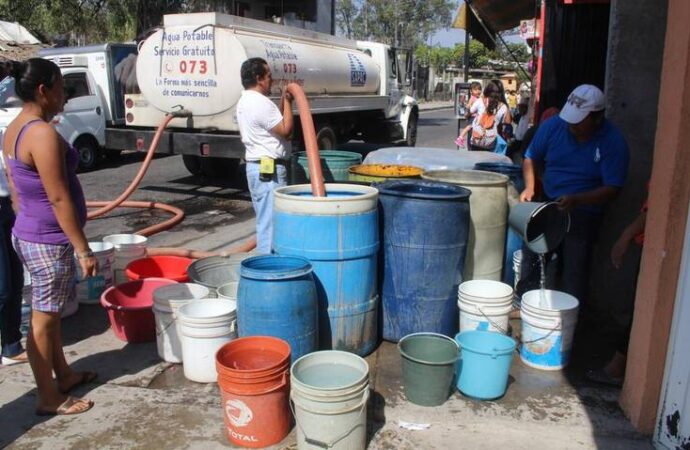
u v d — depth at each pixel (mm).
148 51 8664
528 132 7305
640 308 3168
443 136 19188
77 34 20219
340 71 10578
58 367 3449
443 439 3074
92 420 3229
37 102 3041
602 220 4383
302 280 3357
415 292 3920
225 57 8172
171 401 3416
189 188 10172
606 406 3402
